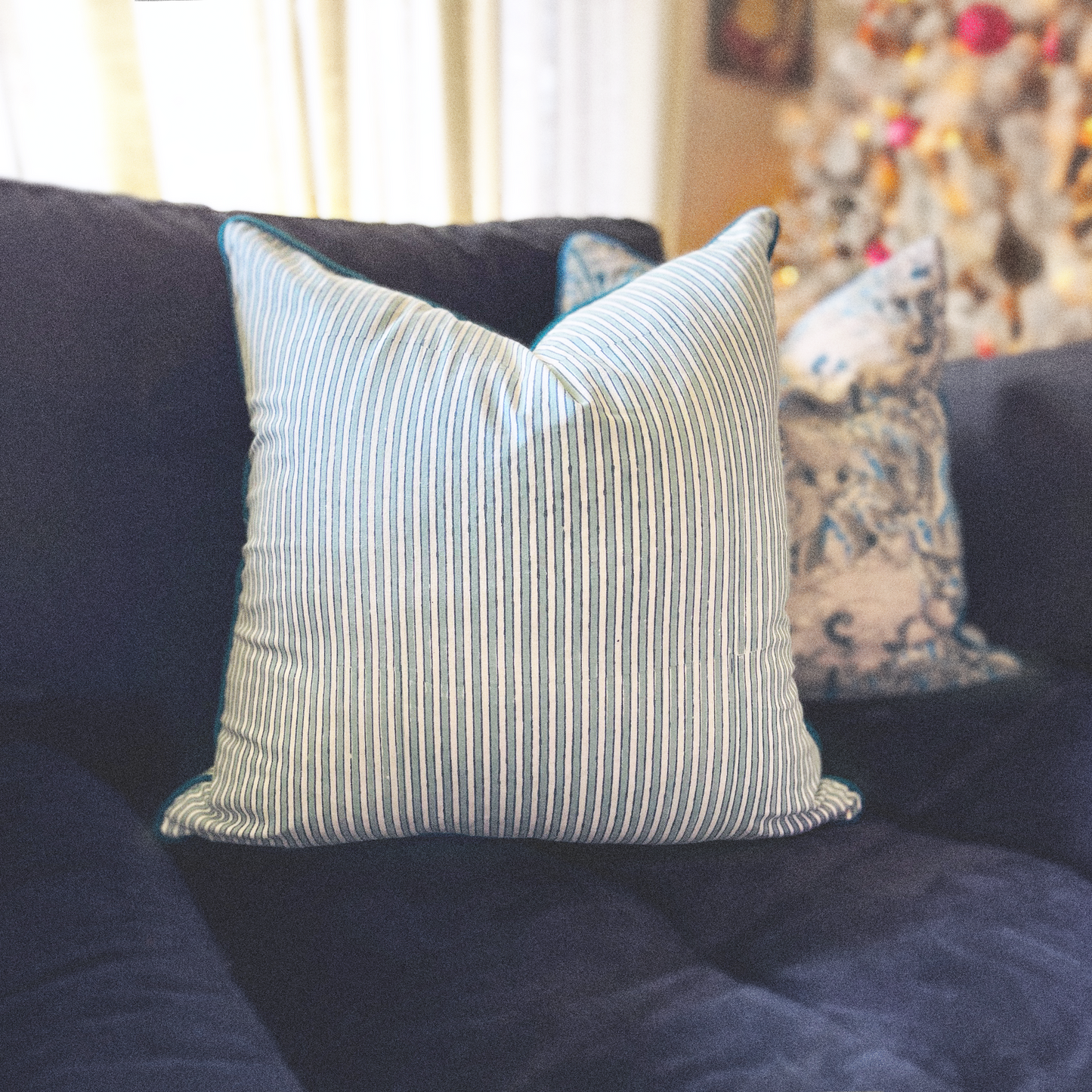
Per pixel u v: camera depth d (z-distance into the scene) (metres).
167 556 0.76
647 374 0.65
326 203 1.65
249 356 0.73
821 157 2.02
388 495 0.61
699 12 2.28
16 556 0.70
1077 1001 0.53
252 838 0.63
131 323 0.75
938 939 0.58
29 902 0.49
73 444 0.72
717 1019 0.51
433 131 1.79
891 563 0.92
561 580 0.60
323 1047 0.50
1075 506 1.05
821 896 0.63
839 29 2.55
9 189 0.76
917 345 0.99
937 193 1.85
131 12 1.33
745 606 0.65
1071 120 1.71
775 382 0.74
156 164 1.41
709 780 0.62
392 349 0.65
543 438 0.60
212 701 0.79
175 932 0.50
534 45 1.96
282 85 1.54
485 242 0.98
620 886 0.66
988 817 0.77
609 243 0.95
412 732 0.60
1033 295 1.77
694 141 2.37
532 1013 0.52
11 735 0.71
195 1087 0.38
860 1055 0.49
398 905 0.62
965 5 1.79
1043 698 0.94
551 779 0.60
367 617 0.61
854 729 0.90
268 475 0.69
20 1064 0.39
